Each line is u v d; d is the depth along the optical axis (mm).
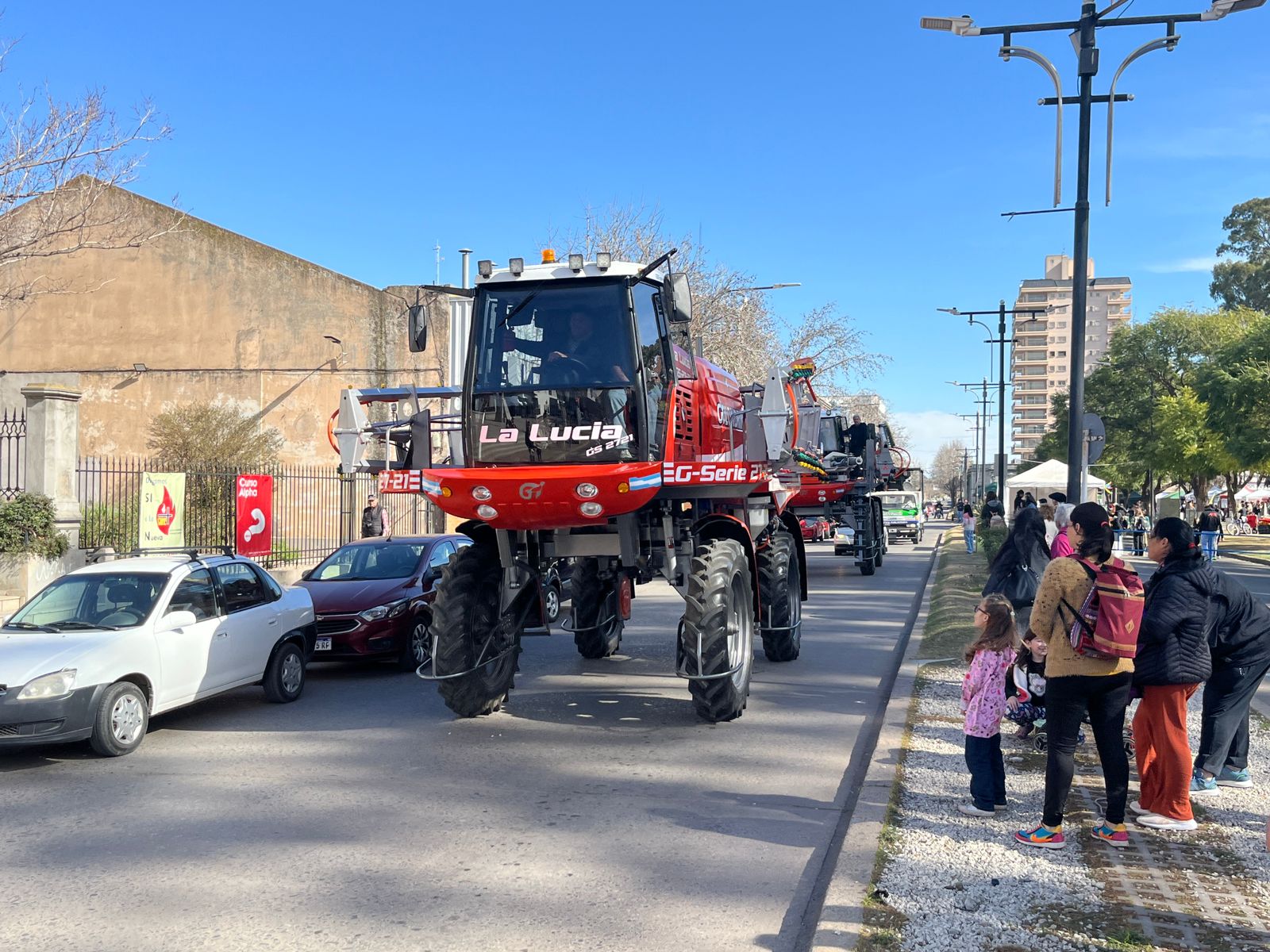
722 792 6855
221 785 7168
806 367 15125
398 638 11539
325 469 24453
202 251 33656
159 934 4672
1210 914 4453
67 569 14781
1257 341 38250
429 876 5371
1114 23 12633
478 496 8273
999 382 37125
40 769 7715
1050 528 12672
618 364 8461
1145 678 5566
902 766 6863
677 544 9352
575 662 12172
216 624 9242
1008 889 4754
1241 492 75250
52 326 34031
